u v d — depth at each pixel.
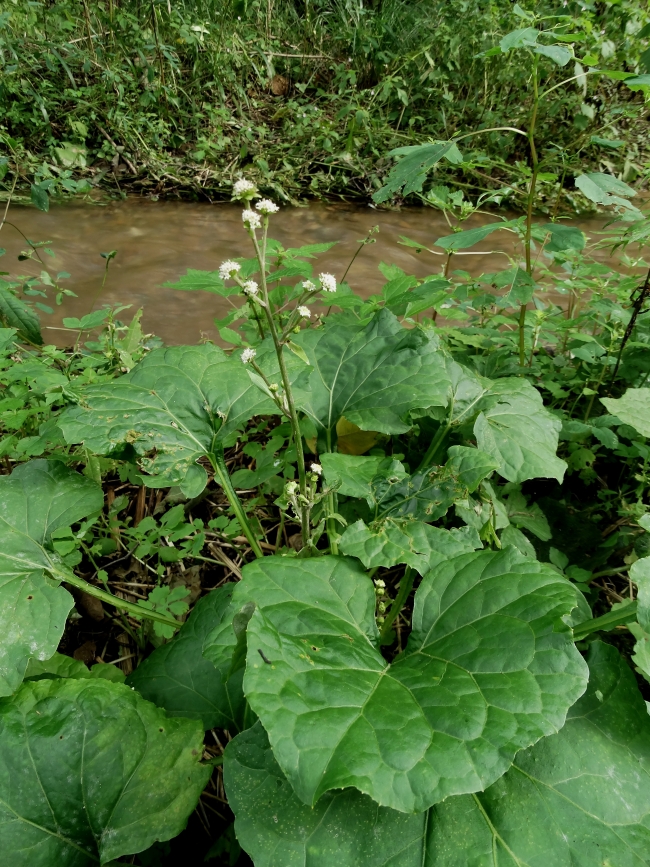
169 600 1.82
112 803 1.29
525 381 2.12
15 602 1.52
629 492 2.27
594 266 2.87
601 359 2.55
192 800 1.31
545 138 7.34
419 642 1.41
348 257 5.55
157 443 1.76
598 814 1.24
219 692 1.56
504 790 1.27
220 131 7.13
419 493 1.69
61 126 6.76
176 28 7.12
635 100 7.04
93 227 5.75
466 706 1.17
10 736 1.32
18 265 4.78
